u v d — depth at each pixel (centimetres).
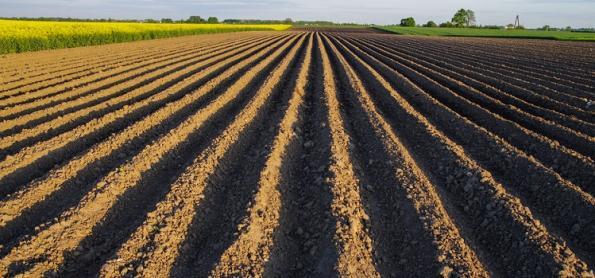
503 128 1122
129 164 855
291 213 736
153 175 858
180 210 698
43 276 564
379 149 961
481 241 657
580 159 861
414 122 1160
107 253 615
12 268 565
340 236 621
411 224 670
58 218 669
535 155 956
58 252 605
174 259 596
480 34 7594
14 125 1175
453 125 1157
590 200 691
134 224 673
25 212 707
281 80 1845
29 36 3011
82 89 1598
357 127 1176
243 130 1095
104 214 699
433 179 839
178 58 2636
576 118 1173
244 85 1708
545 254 580
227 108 1346
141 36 4569
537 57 2797
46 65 2252
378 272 575
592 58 2675
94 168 881
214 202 757
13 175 852
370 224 677
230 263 575
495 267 600
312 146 1038
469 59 2714
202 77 1873
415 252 615
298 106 1372
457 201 768
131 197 762
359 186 799
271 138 1016
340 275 549
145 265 575
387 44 4394
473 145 1017
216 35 6147
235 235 626
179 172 867
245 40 4778
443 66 2397
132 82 1725
